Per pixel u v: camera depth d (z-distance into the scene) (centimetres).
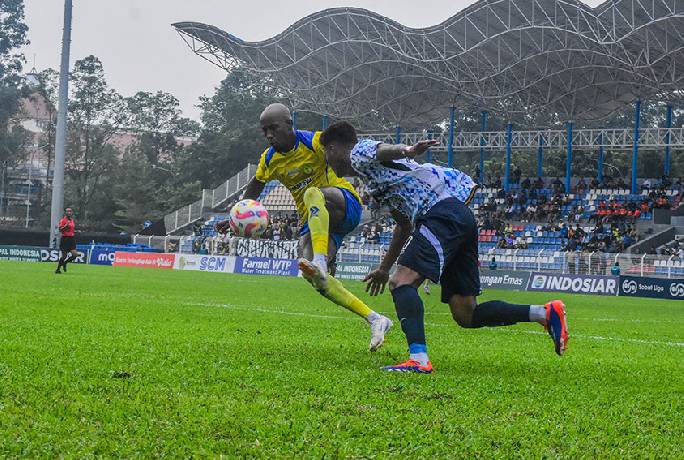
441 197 732
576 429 497
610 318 1975
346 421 486
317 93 6259
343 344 962
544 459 425
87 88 9331
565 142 5841
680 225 5025
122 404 507
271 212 6303
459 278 755
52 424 452
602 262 4222
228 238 5300
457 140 6197
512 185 5988
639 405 596
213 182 8900
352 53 5706
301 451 417
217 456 403
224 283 3044
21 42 9438
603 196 5553
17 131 9388
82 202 8738
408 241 736
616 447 457
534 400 596
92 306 1471
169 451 409
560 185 5800
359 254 4794
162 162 9962
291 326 1222
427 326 1398
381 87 6081
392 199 751
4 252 5238
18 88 9394
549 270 4394
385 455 417
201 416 484
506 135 5950
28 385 559
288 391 582
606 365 851
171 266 4994
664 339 1328
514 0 4775
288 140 963
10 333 891
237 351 813
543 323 730
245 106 9094
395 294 732
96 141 9250
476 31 5172
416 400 572
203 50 5938
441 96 6069
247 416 489
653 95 5462
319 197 855
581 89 5544
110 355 736
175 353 773
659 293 3591
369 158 736
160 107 9850
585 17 4719
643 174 7838
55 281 2508
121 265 5162
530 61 5328
